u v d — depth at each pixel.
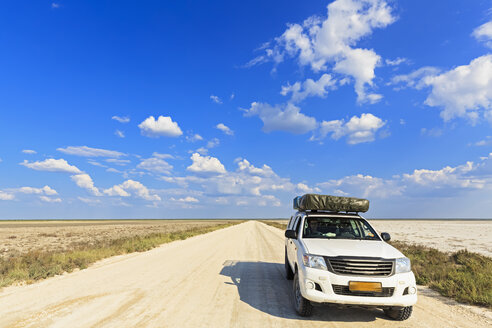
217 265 11.52
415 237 33.44
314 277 5.28
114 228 55.91
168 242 21.81
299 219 7.76
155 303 6.26
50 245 21.53
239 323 5.19
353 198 7.41
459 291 7.48
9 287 7.55
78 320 5.14
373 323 5.36
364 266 5.27
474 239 30.53
